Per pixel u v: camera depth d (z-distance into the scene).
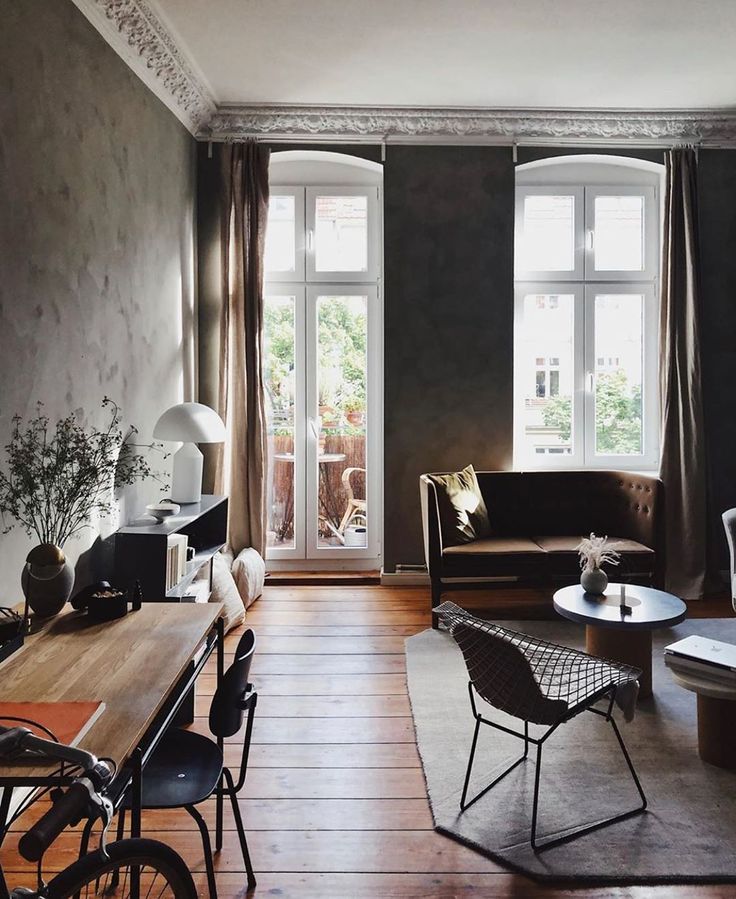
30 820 2.59
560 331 5.79
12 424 2.75
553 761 2.96
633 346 5.79
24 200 2.82
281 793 2.75
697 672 2.92
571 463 5.77
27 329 2.85
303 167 5.68
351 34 4.15
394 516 5.54
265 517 5.50
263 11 3.87
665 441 5.41
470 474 5.21
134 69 4.03
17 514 2.75
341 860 2.35
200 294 5.43
